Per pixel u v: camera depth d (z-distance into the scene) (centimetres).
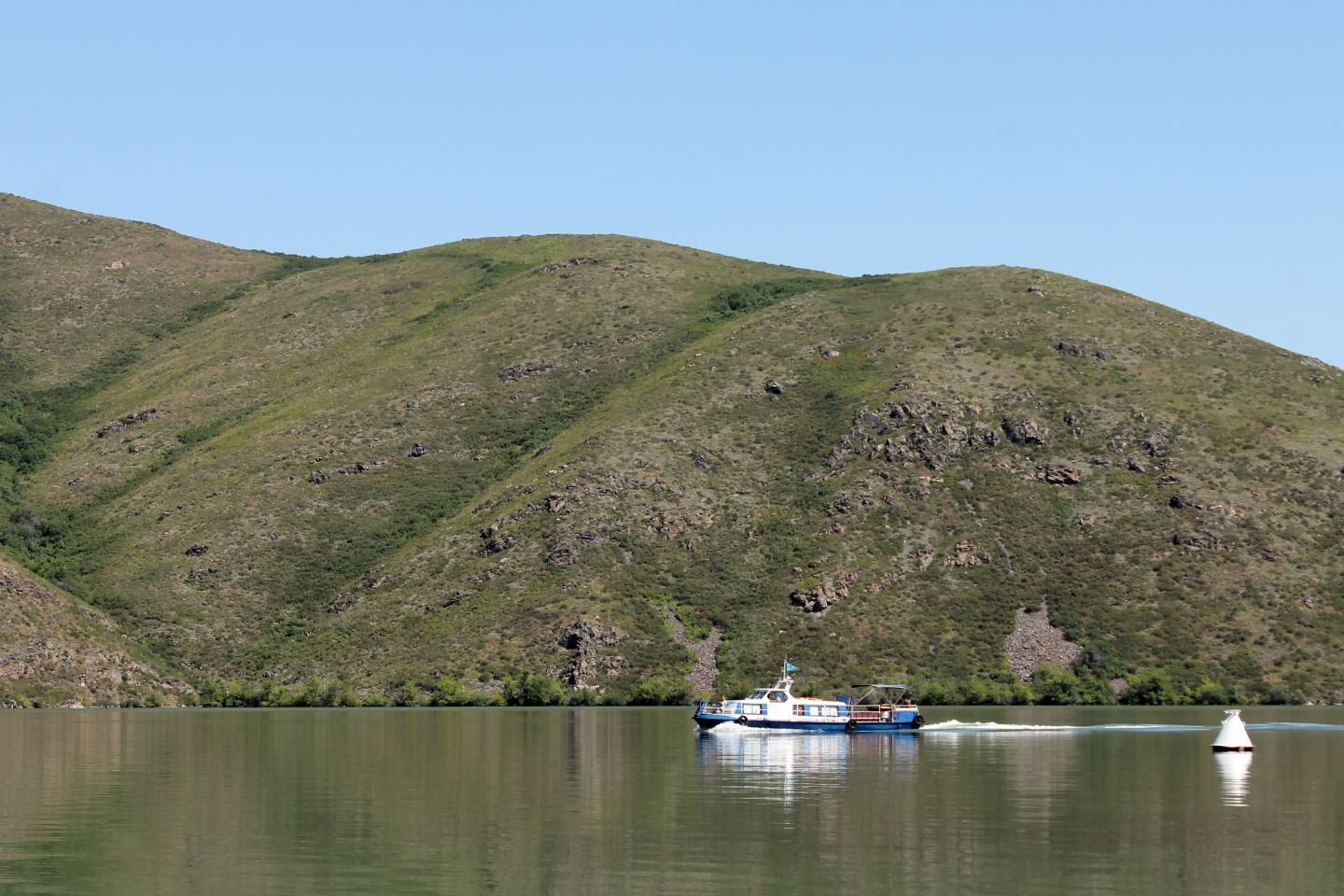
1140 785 7088
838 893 4509
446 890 4559
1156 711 13425
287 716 12812
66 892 4541
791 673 14925
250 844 5344
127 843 5372
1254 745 9481
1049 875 4791
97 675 15138
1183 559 16575
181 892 4538
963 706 14338
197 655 16488
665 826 5753
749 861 5022
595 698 14488
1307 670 14888
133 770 7762
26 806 6309
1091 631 15650
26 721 12025
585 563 16575
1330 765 8038
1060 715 12862
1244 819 5959
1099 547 16912
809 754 8762
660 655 15212
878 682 14738
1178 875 4772
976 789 6944
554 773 7625
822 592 16100
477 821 5872
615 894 4497
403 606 16662
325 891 4547
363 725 11356
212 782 7194
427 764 8075
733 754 8756
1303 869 4884
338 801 6475
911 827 5728
